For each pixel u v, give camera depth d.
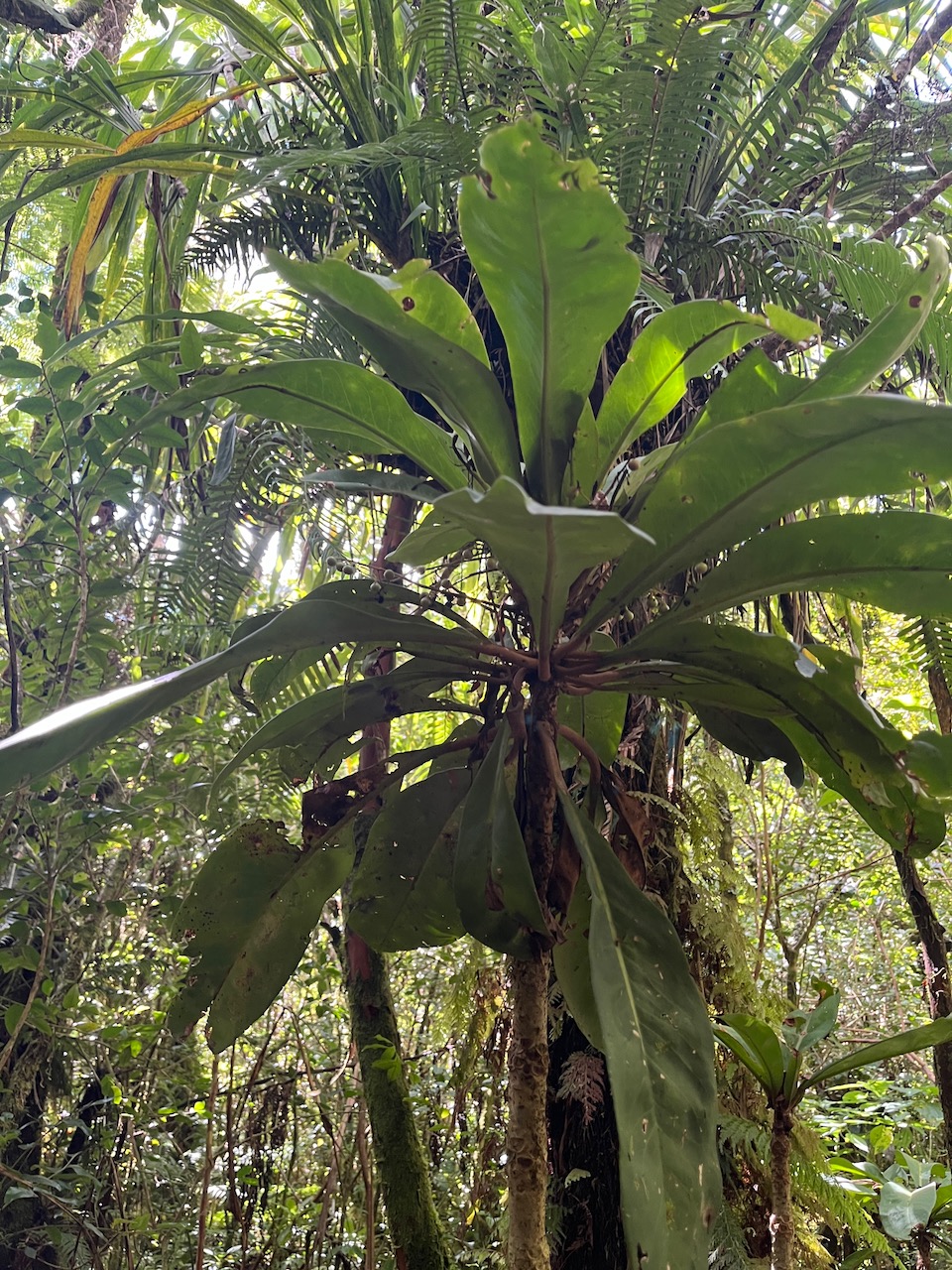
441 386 0.86
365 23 1.68
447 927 1.19
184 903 1.12
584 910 1.07
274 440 1.48
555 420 0.86
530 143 0.61
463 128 1.40
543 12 1.49
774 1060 1.11
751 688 0.97
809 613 1.84
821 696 0.92
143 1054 2.04
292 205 1.67
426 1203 1.51
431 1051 2.26
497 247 0.70
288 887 1.13
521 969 0.89
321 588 1.05
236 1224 2.12
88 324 2.32
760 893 2.87
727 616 1.67
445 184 1.49
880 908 3.47
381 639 0.95
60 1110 2.14
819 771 1.09
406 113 1.64
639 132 1.41
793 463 0.77
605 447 0.92
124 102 1.88
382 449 1.07
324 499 1.57
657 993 0.81
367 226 1.65
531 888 0.83
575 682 0.96
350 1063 2.08
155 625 1.69
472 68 1.51
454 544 1.15
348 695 1.09
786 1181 1.12
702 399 1.53
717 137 1.61
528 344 0.80
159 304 2.19
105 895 2.08
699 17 1.34
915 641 1.64
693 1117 0.75
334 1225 2.19
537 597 0.86
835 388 0.86
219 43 2.15
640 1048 0.76
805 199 1.71
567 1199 1.37
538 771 0.92
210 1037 1.14
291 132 1.66
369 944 1.20
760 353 0.86
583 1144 1.37
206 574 1.56
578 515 0.59
